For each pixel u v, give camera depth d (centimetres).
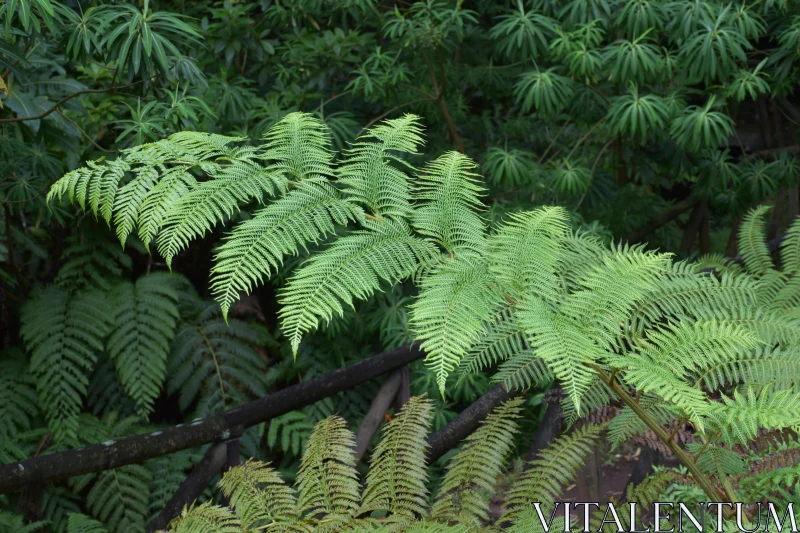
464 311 97
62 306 340
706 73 347
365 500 135
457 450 352
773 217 514
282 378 373
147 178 112
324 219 108
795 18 361
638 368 100
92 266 352
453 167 119
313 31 423
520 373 143
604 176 433
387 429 142
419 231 113
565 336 98
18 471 164
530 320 98
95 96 317
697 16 342
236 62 408
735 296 151
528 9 420
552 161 409
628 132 399
